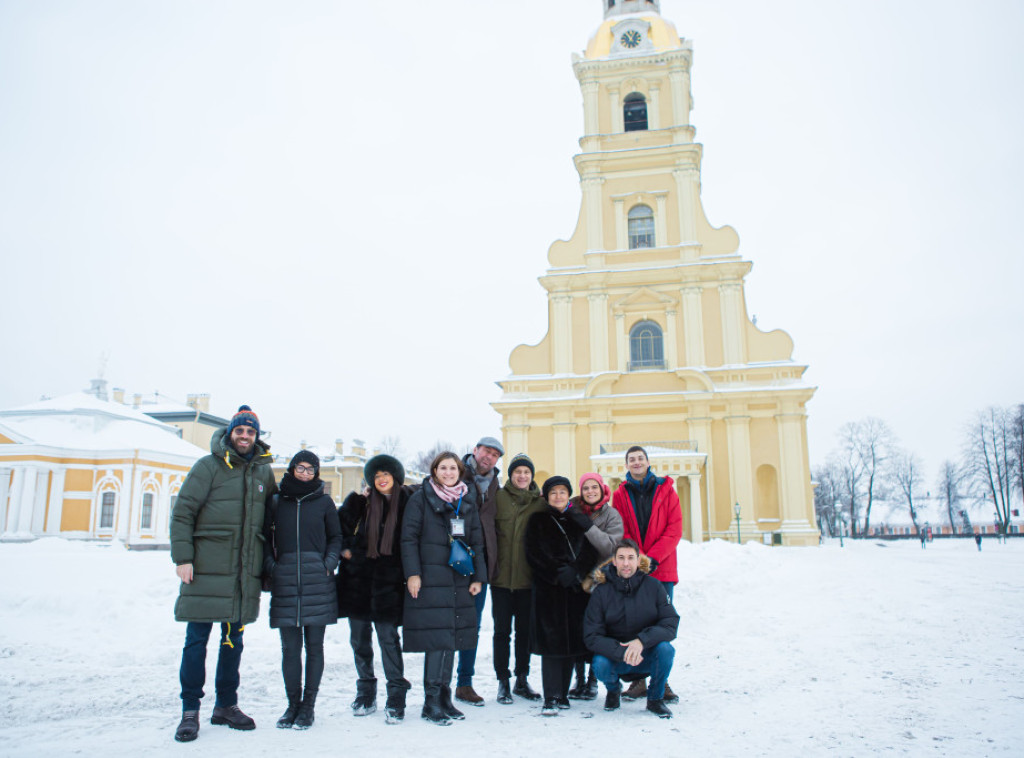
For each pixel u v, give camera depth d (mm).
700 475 33156
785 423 33906
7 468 34875
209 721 6004
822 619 11141
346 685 7551
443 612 6211
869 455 75000
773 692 6809
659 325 36688
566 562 6434
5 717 6148
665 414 35281
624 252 37438
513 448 36094
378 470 6559
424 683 6141
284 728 5773
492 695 7184
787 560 24438
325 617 6043
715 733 5520
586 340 37000
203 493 5965
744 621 11305
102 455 36469
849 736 5312
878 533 88250
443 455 6664
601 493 7051
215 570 5840
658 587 6535
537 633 6363
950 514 78438
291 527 6191
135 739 5445
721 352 35562
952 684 6809
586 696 7051
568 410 35969
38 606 10836
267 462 6375
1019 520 72812
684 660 8508
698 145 37500
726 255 36469
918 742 5133
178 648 9117
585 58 40812
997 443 66875
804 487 33250
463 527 6406
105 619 10391
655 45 39875
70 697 6863
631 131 38844
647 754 5008
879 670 7508
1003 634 9336
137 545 35688
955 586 15188
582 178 38812
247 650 9180
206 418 59750
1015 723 5551
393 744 5285
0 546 20125
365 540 6469
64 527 35406
